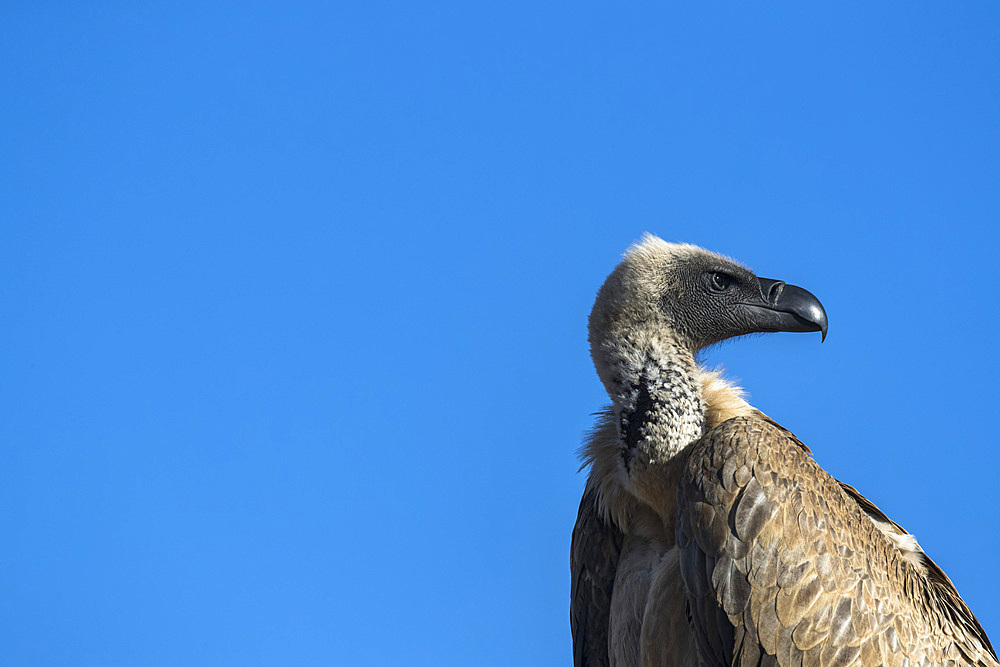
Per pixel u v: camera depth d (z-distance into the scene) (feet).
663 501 32.01
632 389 32.53
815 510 29.71
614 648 34.37
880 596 29.84
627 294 33.60
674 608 31.19
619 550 35.47
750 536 28.89
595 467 34.53
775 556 28.81
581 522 36.50
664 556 32.55
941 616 31.96
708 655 29.35
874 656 29.04
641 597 33.30
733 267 34.65
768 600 28.58
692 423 32.07
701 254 34.88
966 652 31.73
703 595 29.22
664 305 33.76
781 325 34.40
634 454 32.12
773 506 29.17
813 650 28.55
